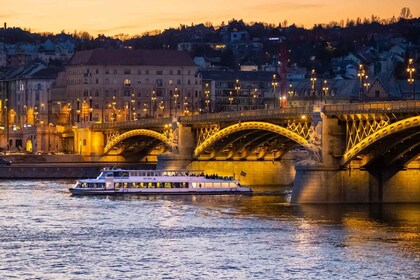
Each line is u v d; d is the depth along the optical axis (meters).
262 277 143.38
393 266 149.62
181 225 191.50
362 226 185.75
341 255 157.75
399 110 198.75
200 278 143.25
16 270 148.88
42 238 176.62
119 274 146.00
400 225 186.50
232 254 160.00
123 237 177.38
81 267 150.88
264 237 175.25
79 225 192.62
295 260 154.50
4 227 189.88
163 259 156.50
